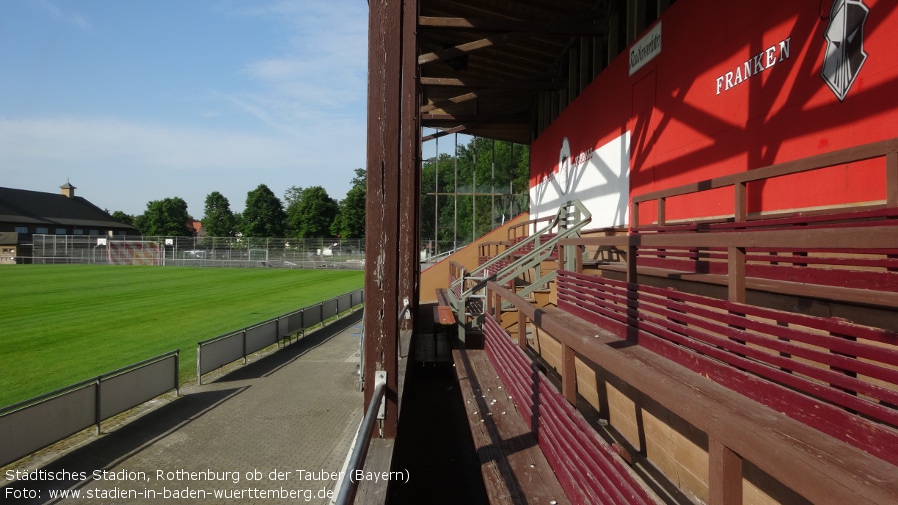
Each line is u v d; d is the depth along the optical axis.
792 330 2.28
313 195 86.25
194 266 53.22
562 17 13.89
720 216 6.60
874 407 1.77
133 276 38.19
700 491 3.07
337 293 26.41
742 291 2.75
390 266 3.28
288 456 5.83
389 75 3.25
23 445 5.48
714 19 6.71
